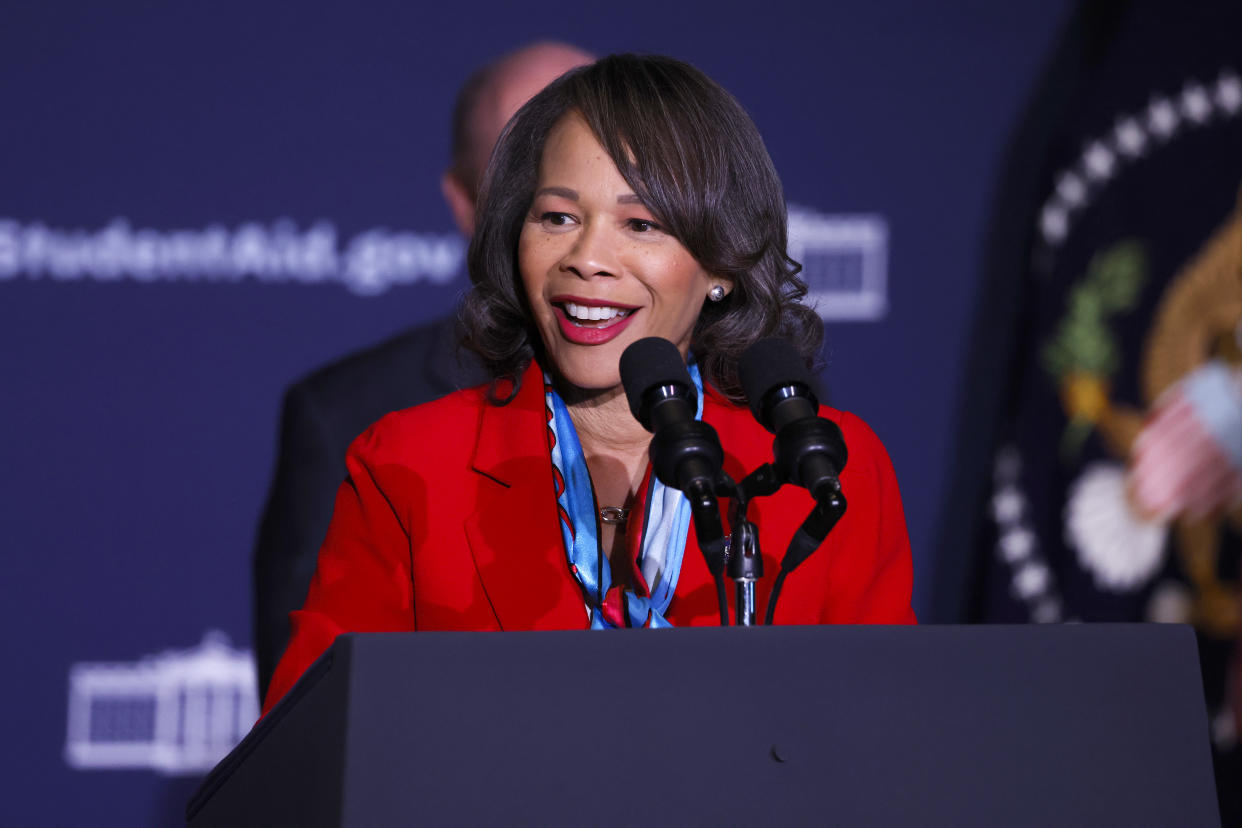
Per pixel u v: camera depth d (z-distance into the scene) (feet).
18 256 39.65
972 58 41.96
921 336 41.52
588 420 20.49
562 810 11.79
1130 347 41.65
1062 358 41.52
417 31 41.01
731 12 41.65
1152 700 12.87
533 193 20.18
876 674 12.45
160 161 40.14
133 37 40.11
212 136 40.32
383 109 40.86
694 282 19.56
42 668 39.09
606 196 18.80
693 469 14.48
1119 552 41.27
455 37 41.11
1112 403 41.57
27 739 38.91
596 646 12.10
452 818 11.60
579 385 19.38
